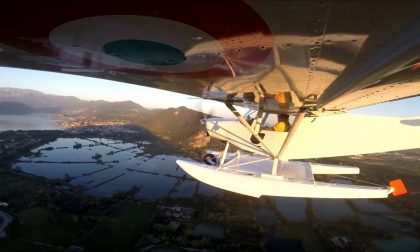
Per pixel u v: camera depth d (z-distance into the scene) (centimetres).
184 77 395
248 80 379
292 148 710
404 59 271
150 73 388
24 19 190
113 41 235
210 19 179
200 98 598
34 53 294
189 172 708
